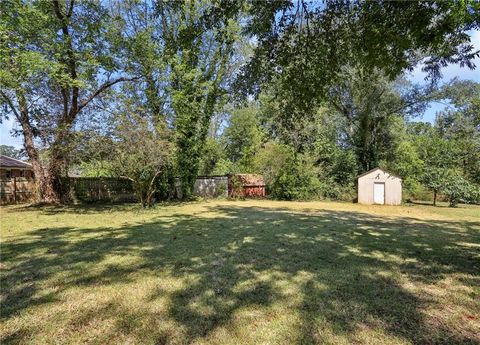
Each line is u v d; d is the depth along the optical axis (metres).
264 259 4.48
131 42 13.05
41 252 4.86
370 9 3.76
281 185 18.91
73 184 15.00
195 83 15.74
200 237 6.16
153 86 15.09
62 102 12.67
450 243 5.72
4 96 11.02
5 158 19.73
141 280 3.55
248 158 22.39
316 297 3.05
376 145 21.30
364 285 3.39
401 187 17.20
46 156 13.25
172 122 15.28
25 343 2.21
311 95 4.99
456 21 3.34
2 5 9.40
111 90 13.36
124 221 8.58
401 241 5.87
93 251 4.93
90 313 2.69
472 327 2.45
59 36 11.18
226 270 3.94
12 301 2.94
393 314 2.67
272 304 2.88
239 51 15.27
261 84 5.18
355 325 2.47
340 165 20.23
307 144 20.14
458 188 15.26
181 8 4.90
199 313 2.70
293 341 2.23
